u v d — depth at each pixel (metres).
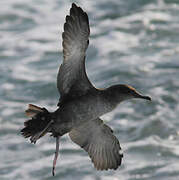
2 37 21.05
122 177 13.52
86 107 8.22
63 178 13.58
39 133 8.06
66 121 8.23
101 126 8.92
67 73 8.22
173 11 22.80
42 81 18.12
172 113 16.36
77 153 14.56
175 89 17.52
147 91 17.48
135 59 19.36
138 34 21.17
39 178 13.62
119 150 9.10
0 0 23.62
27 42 20.66
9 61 19.45
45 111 8.19
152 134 15.41
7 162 14.27
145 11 22.75
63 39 8.04
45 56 19.72
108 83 17.92
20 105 16.91
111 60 19.34
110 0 23.72
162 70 18.66
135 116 16.27
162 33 21.20
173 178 13.37
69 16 7.98
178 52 19.83
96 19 22.33
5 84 18.06
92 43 20.52
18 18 22.41
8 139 15.27
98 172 13.71
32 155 14.55
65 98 8.37
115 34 21.12
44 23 22.05
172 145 14.88
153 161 14.15
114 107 8.40
